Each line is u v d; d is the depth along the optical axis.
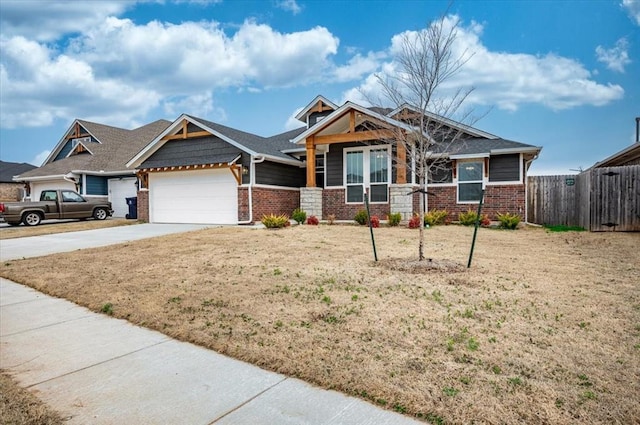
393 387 2.99
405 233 11.94
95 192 23.22
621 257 7.96
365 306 4.88
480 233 12.11
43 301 5.82
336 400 2.92
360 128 16.09
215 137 16.81
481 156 14.73
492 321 4.29
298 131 23.17
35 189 25.31
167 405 2.92
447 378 3.10
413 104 8.31
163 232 13.78
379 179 15.63
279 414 2.77
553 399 2.76
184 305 5.23
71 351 3.96
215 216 16.64
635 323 4.18
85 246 11.11
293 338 4.00
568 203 15.84
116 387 3.21
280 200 17.39
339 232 12.15
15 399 3.02
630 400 2.73
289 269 7.07
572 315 4.43
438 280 6.07
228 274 6.87
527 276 6.30
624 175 12.33
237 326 4.41
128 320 4.87
